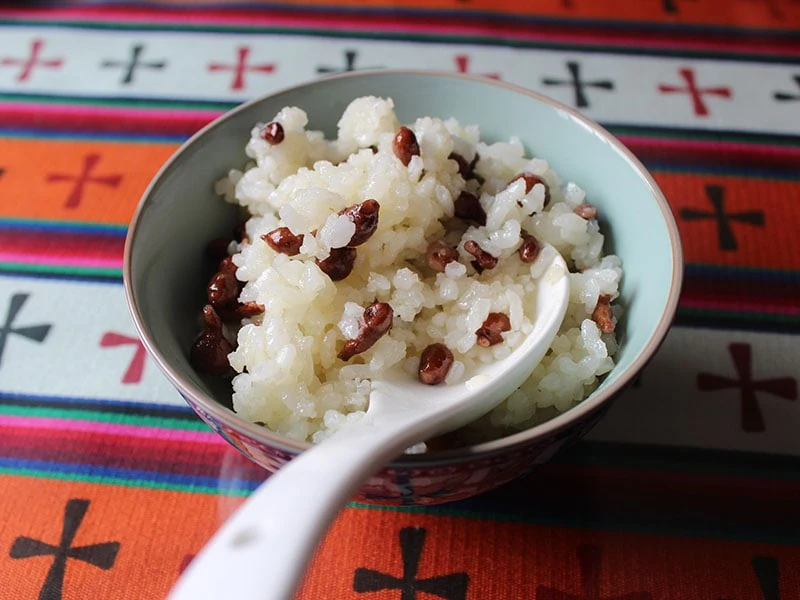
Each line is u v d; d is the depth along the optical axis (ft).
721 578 0.52
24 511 0.56
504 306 0.54
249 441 0.44
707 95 0.88
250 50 0.95
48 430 0.61
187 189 0.59
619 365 0.50
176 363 0.48
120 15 1.01
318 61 0.93
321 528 0.36
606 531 0.54
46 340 0.67
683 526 0.54
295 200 0.53
